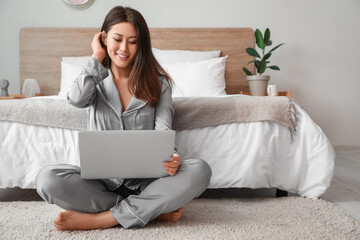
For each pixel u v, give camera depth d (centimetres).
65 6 363
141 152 124
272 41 380
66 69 326
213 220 149
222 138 185
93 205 135
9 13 360
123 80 149
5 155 176
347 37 384
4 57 362
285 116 186
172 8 372
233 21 377
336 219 153
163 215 145
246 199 188
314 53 383
